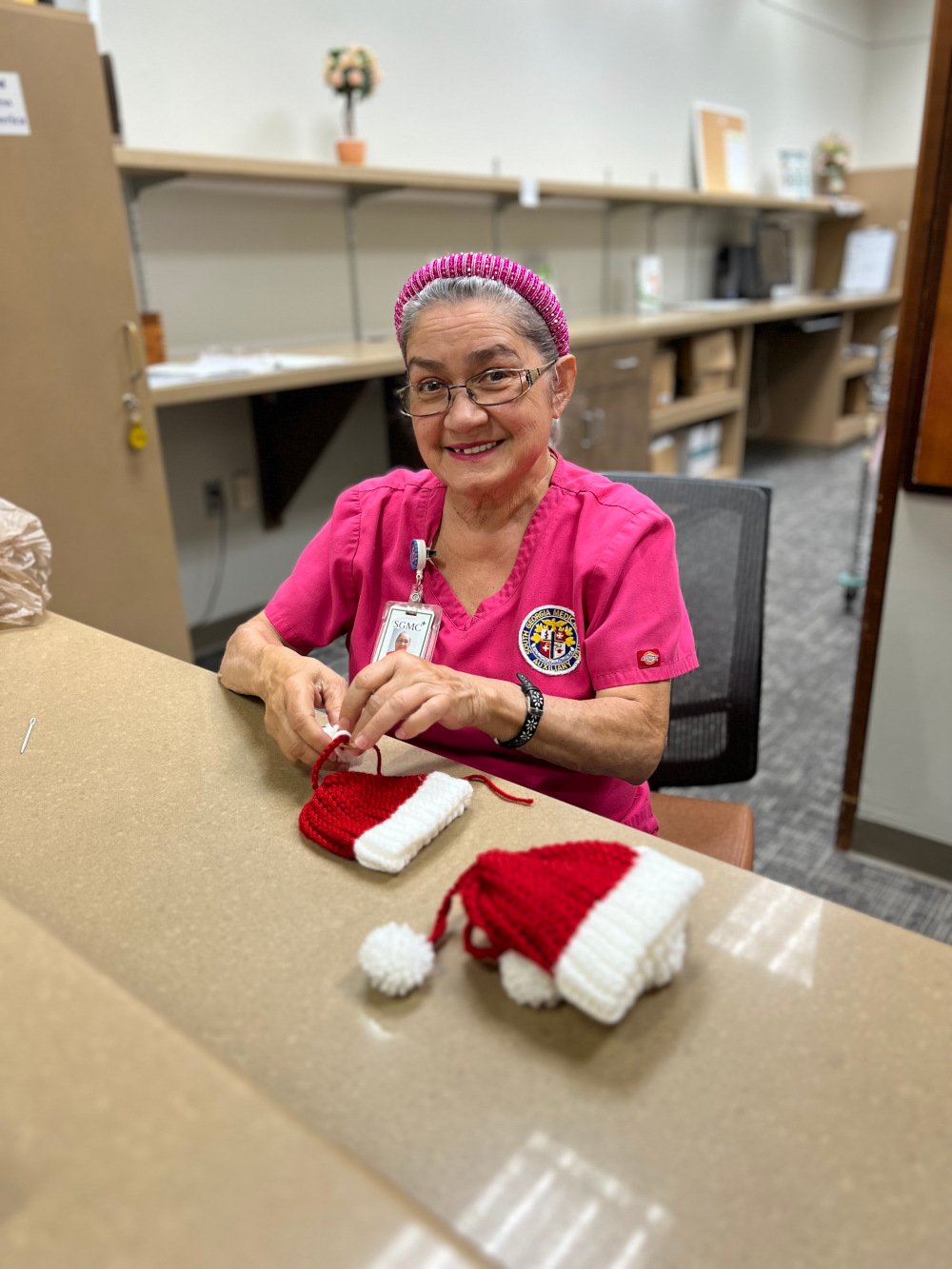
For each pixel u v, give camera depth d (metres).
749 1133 0.46
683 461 4.87
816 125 6.23
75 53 1.88
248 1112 0.41
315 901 0.64
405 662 0.84
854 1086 0.48
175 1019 0.54
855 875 1.90
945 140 1.43
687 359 4.66
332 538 1.14
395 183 3.00
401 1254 0.35
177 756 0.86
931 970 0.56
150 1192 0.38
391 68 3.39
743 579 1.29
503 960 0.56
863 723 1.85
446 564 1.08
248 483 3.22
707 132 5.13
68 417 2.04
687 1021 0.53
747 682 1.28
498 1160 0.45
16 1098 0.42
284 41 3.00
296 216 3.19
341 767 0.83
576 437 3.56
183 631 2.40
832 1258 0.40
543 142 4.16
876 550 1.72
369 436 3.62
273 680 0.91
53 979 0.50
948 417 1.55
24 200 1.87
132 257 2.76
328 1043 0.52
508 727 0.88
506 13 3.81
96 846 0.71
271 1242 0.35
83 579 2.16
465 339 0.94
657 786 1.36
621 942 0.53
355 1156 0.42
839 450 6.11
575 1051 0.51
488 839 0.71
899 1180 0.43
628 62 4.52
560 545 1.02
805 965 0.57
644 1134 0.46
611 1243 0.41
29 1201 0.37
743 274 5.43
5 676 1.05
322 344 3.39
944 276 1.49
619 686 0.97
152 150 2.40
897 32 6.42
